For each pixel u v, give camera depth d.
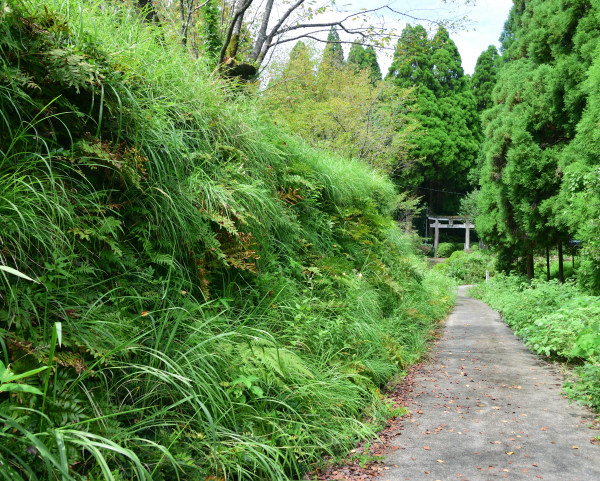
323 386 3.62
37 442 1.53
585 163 8.54
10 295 2.07
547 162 12.68
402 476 2.90
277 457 2.57
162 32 4.68
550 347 6.32
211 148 4.05
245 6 6.79
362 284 6.15
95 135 3.04
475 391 4.98
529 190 13.39
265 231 4.34
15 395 1.83
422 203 42.25
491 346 7.79
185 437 2.46
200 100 4.17
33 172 2.46
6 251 2.10
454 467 3.04
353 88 17.73
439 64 38.62
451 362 6.49
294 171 5.69
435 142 36.31
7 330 1.99
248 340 2.98
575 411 4.27
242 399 2.84
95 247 2.79
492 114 16.78
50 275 2.26
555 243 13.66
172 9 7.57
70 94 2.91
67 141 2.88
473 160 39.56
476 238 46.75
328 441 3.21
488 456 3.23
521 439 3.56
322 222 6.04
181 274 3.20
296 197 5.46
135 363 2.54
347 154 14.30
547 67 13.33
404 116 18.83
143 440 2.05
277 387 3.28
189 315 3.02
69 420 1.91
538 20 13.93
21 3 2.52
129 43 3.72
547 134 13.43
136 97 3.38
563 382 5.32
